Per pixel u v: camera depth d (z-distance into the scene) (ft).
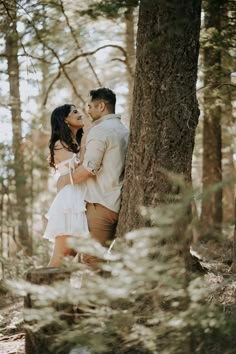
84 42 31.96
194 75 13.38
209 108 24.71
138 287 8.62
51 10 25.04
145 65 13.20
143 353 10.95
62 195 14.84
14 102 28.78
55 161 15.38
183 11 12.84
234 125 32.50
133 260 8.34
